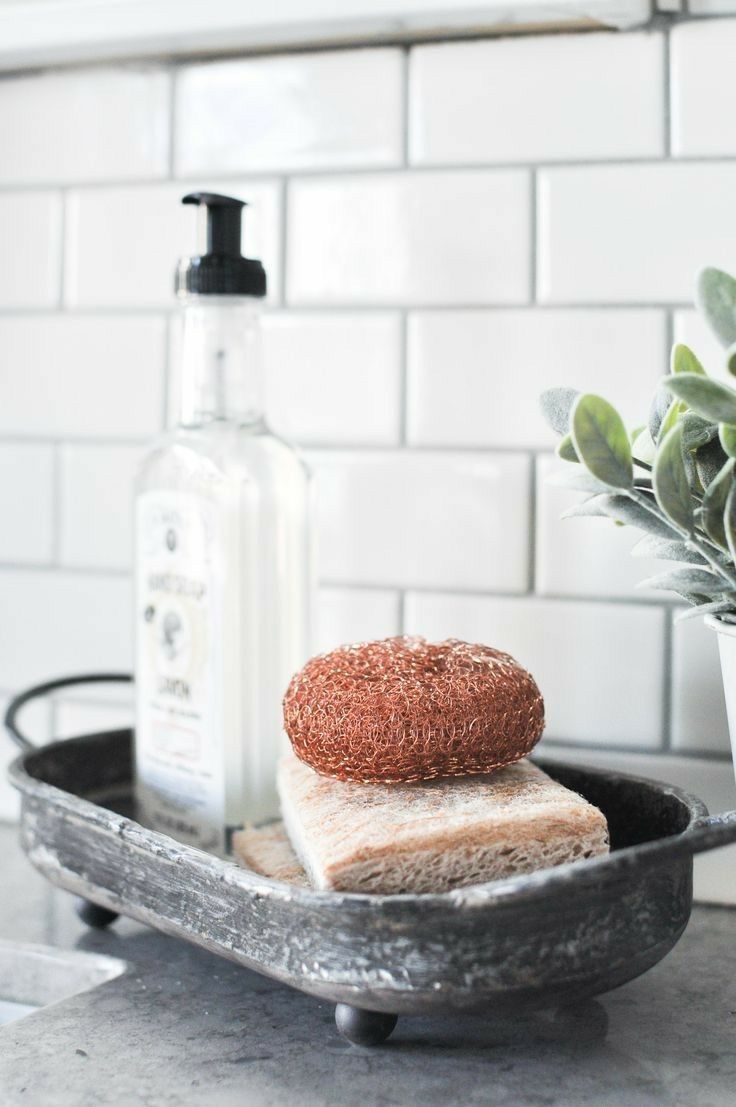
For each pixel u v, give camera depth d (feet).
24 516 2.42
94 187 2.33
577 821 1.38
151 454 1.89
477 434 2.08
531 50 2.01
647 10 1.89
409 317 2.11
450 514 2.10
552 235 2.01
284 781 1.66
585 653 2.03
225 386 1.91
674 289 1.95
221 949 1.40
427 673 1.51
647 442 1.63
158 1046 1.43
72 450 2.38
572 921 1.26
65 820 1.65
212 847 1.80
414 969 1.23
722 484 1.35
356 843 1.32
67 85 2.34
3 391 2.42
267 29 2.09
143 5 2.13
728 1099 1.30
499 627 2.08
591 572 2.02
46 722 2.41
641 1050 1.42
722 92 1.91
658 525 1.41
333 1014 1.52
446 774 1.49
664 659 1.98
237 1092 1.31
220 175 2.24
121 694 2.36
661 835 1.60
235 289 1.81
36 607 2.42
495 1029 1.48
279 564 1.83
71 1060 1.39
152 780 1.91
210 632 1.78
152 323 2.31
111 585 2.37
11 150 2.39
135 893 1.53
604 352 1.99
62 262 2.36
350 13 2.01
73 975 1.71
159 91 2.27
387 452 2.14
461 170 2.06
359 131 2.13
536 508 2.04
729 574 1.38
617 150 1.97
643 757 2.00
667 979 1.63
